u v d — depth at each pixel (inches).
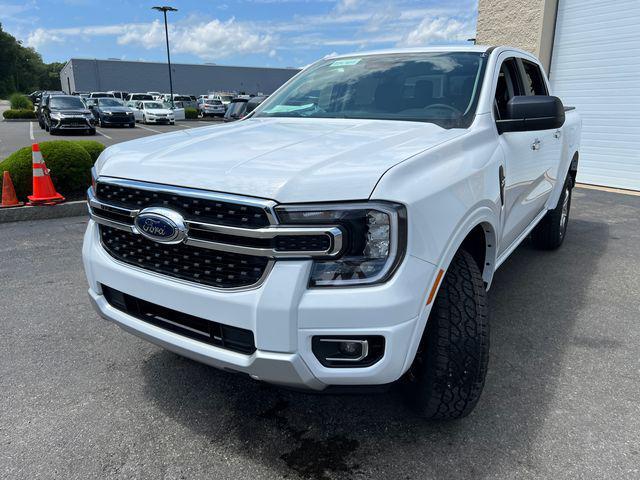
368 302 71.8
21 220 264.8
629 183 370.9
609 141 378.0
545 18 395.5
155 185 82.8
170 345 86.7
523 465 87.4
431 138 96.4
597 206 311.4
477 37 457.1
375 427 98.0
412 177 78.7
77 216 277.9
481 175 96.8
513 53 145.9
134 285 89.1
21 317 147.6
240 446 92.8
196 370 119.6
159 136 114.0
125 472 86.2
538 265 194.4
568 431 96.3
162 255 85.7
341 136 98.7
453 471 86.2
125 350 129.0
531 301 159.6
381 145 89.9
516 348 128.8
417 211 75.4
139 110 1321.4
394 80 130.0
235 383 114.0
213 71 2532.0
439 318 85.2
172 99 1512.1
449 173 87.1
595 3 370.9
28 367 120.4
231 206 75.0
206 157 87.3
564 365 120.6
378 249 72.6
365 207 71.7
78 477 85.0
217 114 1608.0
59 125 842.8
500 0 430.3
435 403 88.6
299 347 73.9
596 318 147.2
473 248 110.9
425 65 131.5
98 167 98.7
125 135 884.6
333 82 139.1
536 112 109.4
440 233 79.4
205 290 79.7
